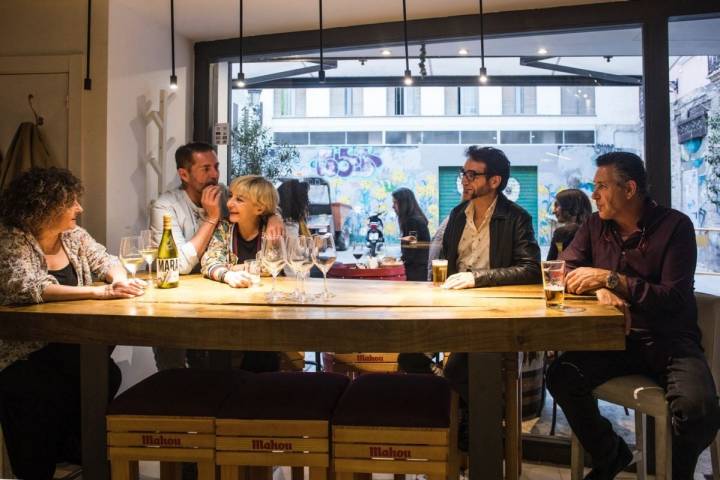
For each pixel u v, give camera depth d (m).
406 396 1.92
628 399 2.11
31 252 2.21
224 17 3.45
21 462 2.26
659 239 2.32
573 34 3.34
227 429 1.86
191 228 3.21
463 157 3.73
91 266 2.57
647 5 3.11
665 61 3.09
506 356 2.14
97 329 1.84
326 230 3.88
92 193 3.21
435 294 2.20
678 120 3.10
